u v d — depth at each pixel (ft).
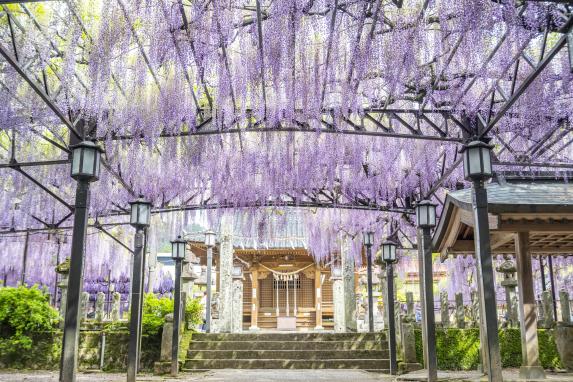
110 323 39.04
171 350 35.78
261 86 24.49
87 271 62.95
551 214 24.56
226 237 55.52
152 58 20.35
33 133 29.12
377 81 24.27
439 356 37.17
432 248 31.42
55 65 24.25
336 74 22.95
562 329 35.86
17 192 37.88
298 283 86.07
